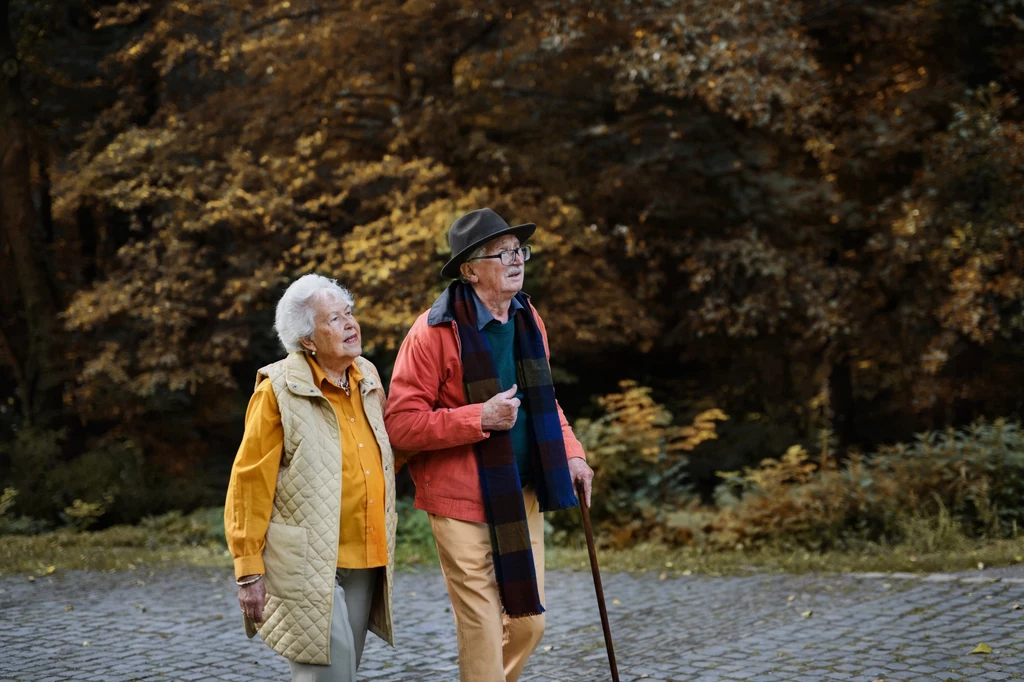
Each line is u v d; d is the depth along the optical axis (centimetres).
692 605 552
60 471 1072
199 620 523
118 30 1214
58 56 1212
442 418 287
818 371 1509
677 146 1121
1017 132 959
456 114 1133
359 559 279
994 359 1165
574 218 1061
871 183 1176
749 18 988
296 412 271
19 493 1024
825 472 787
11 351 1234
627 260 1237
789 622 484
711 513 799
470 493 294
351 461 280
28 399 1206
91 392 1130
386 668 429
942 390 1191
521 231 303
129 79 1233
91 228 1366
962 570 578
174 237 1084
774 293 1157
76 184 1078
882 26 1129
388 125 1182
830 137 1120
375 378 298
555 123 1182
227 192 1035
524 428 306
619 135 1159
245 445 270
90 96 1254
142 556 766
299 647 264
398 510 885
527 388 306
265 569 270
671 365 1435
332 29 1057
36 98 1262
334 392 284
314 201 1062
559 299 1080
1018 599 482
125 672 419
